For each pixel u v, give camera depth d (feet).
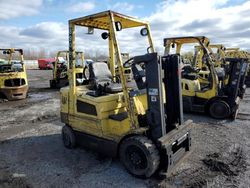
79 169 13.05
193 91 23.50
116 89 13.88
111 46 16.05
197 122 21.20
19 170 13.16
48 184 11.67
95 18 12.88
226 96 22.06
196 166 12.95
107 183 11.54
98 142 13.70
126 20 13.19
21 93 34.81
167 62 12.29
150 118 11.52
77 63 38.68
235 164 13.12
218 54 38.04
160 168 11.64
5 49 35.70
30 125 21.79
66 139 15.92
